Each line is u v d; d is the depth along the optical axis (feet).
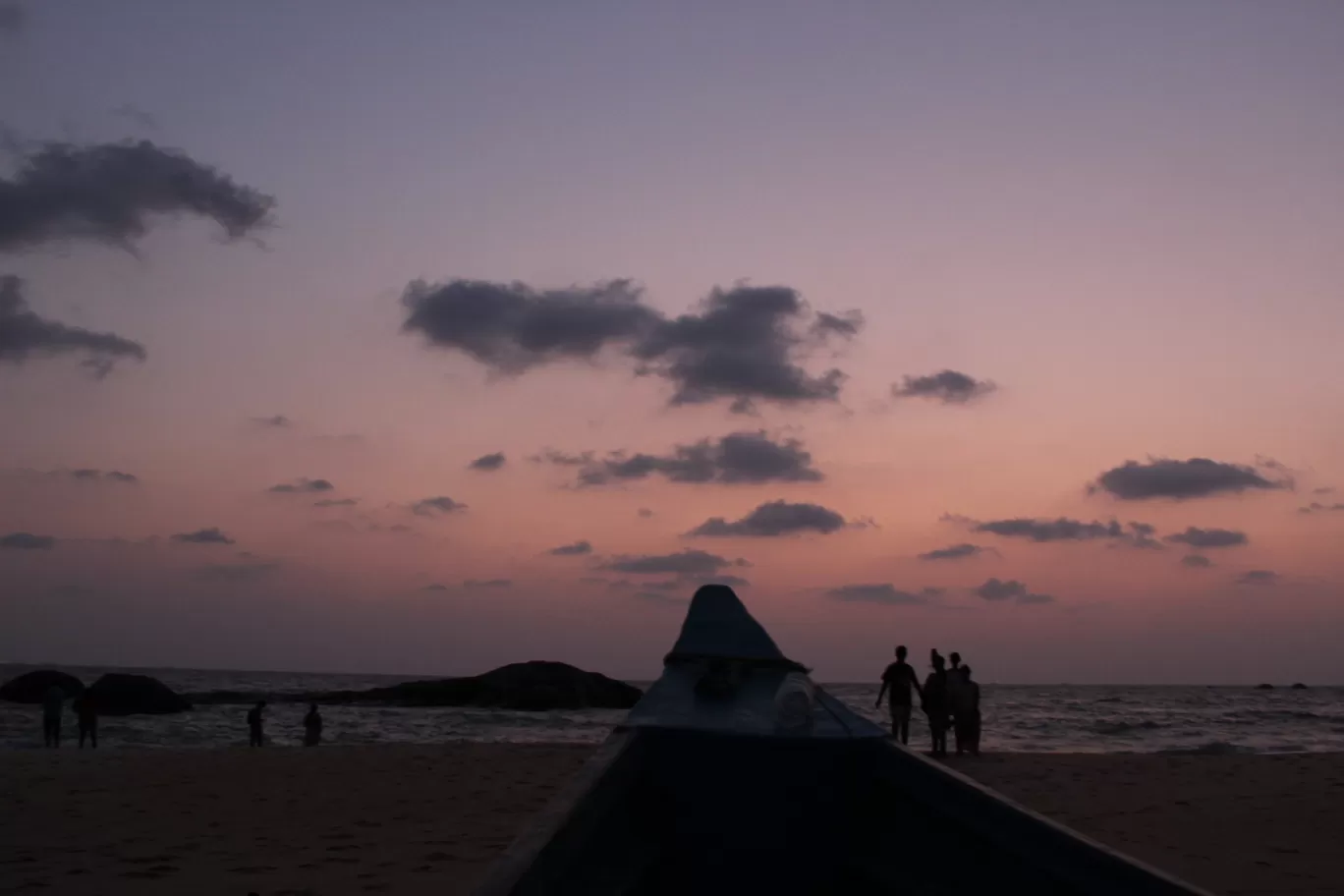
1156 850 28.91
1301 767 50.11
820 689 17.08
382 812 35.47
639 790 14.07
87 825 32.76
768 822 14.29
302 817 34.42
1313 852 28.63
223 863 26.78
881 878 13.01
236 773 47.03
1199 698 371.97
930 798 12.82
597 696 218.79
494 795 39.88
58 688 78.38
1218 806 37.29
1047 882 10.75
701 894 14.07
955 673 57.72
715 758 14.49
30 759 54.24
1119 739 115.75
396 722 150.41
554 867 9.78
